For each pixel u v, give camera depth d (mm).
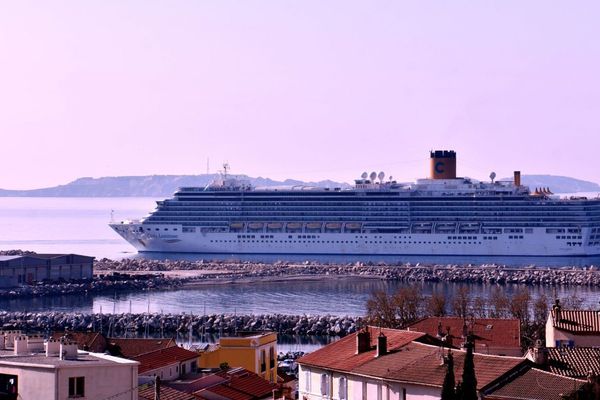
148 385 195500
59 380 153500
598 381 170875
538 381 177000
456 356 191000
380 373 198000
